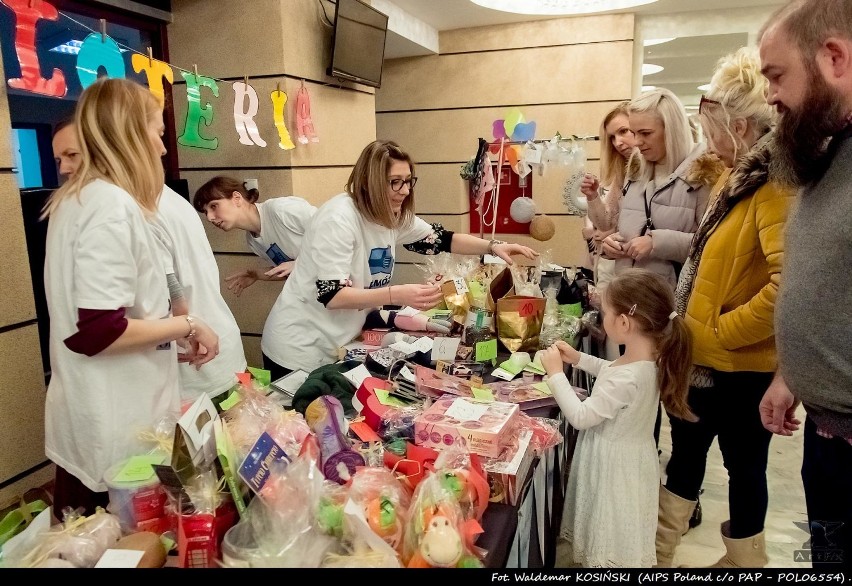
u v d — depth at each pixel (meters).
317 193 3.14
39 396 1.64
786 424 1.44
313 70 3.04
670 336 1.58
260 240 2.62
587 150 4.69
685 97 4.75
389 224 2.07
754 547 1.70
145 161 1.32
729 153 1.64
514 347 1.98
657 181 2.35
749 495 1.69
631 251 2.24
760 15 4.32
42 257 1.85
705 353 1.63
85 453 1.31
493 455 1.22
